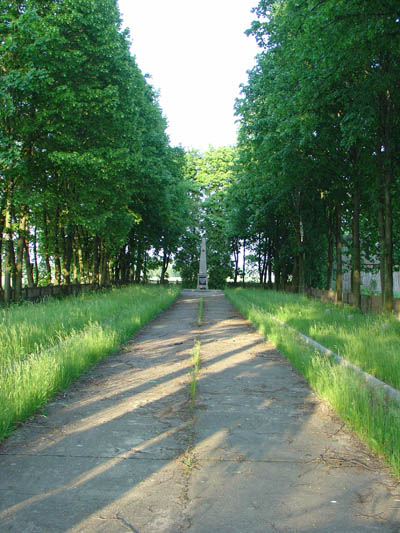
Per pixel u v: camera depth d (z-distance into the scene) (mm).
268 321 14914
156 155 36312
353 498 3797
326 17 11648
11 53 18625
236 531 3279
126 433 5332
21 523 3361
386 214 16094
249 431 5430
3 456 4637
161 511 3557
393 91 15008
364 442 5086
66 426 5570
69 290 27047
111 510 3564
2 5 18828
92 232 26766
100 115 22141
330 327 12078
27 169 19797
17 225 21094
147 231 44875
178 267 69312
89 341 9859
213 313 21516
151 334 13812
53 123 20422
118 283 43219
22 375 6512
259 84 21906
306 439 5180
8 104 17688
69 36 21125
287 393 7160
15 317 13102
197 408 6340
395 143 16953
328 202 26969
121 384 7656
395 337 10500
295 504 3686
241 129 24562
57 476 4172
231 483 4055
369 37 11641
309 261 41500
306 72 14867
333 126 17500
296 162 20000
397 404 5672
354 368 7711
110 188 25562
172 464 4461
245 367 9094
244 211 42594
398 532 3281
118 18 25547
